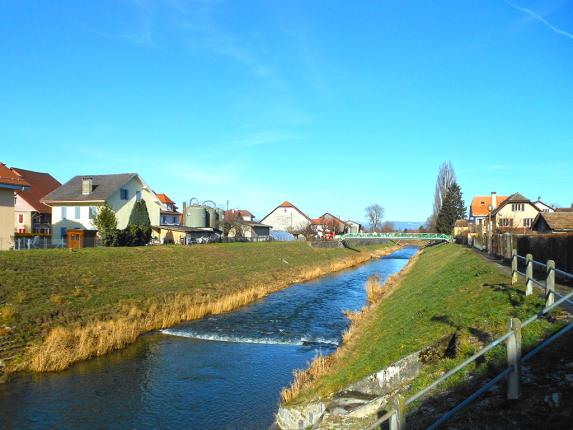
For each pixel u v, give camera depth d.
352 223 146.38
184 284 30.66
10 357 16.00
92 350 17.89
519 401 6.75
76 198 47.00
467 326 10.82
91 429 12.04
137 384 15.15
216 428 12.12
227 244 49.84
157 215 56.62
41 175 61.84
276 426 11.63
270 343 20.27
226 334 21.73
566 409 6.24
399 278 35.34
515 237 22.75
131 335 20.03
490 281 15.95
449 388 8.15
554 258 16.92
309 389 12.22
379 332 15.40
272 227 106.88
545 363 7.64
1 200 30.59
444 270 25.75
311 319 25.25
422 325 12.88
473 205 88.25
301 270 47.62
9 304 19.30
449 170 92.31
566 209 75.88
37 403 13.48
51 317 19.48
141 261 32.62
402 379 9.98
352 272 50.44
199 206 65.00
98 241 38.41
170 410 13.20
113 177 51.16
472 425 6.64
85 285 24.41
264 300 31.36
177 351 18.89
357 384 10.47
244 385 15.14
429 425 7.10
